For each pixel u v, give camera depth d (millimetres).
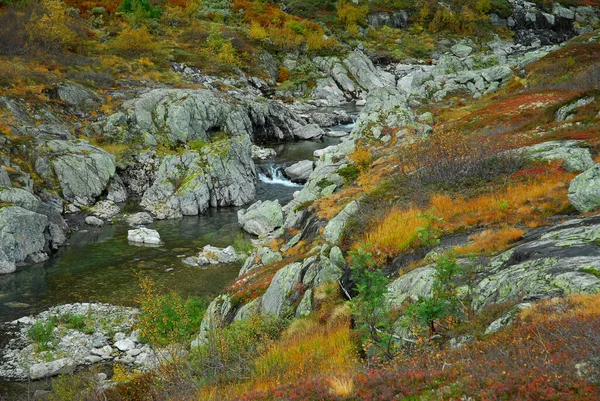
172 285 29031
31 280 29578
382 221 20016
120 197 45000
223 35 86375
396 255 17375
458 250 14805
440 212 19078
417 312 11023
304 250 25281
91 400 15258
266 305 19781
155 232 37156
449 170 22766
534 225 15164
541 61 63250
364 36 112938
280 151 59656
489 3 120938
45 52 60812
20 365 20953
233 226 40312
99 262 32469
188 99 54906
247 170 48438
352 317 14523
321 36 99812
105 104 54625
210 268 31719
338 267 17938
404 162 28500
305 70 90188
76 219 40219
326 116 71812
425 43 111438
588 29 121250
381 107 44406
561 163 21422
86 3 83125
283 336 16094
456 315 11242
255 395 8914
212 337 16219
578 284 9414
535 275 10672
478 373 6969
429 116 48906
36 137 44500
